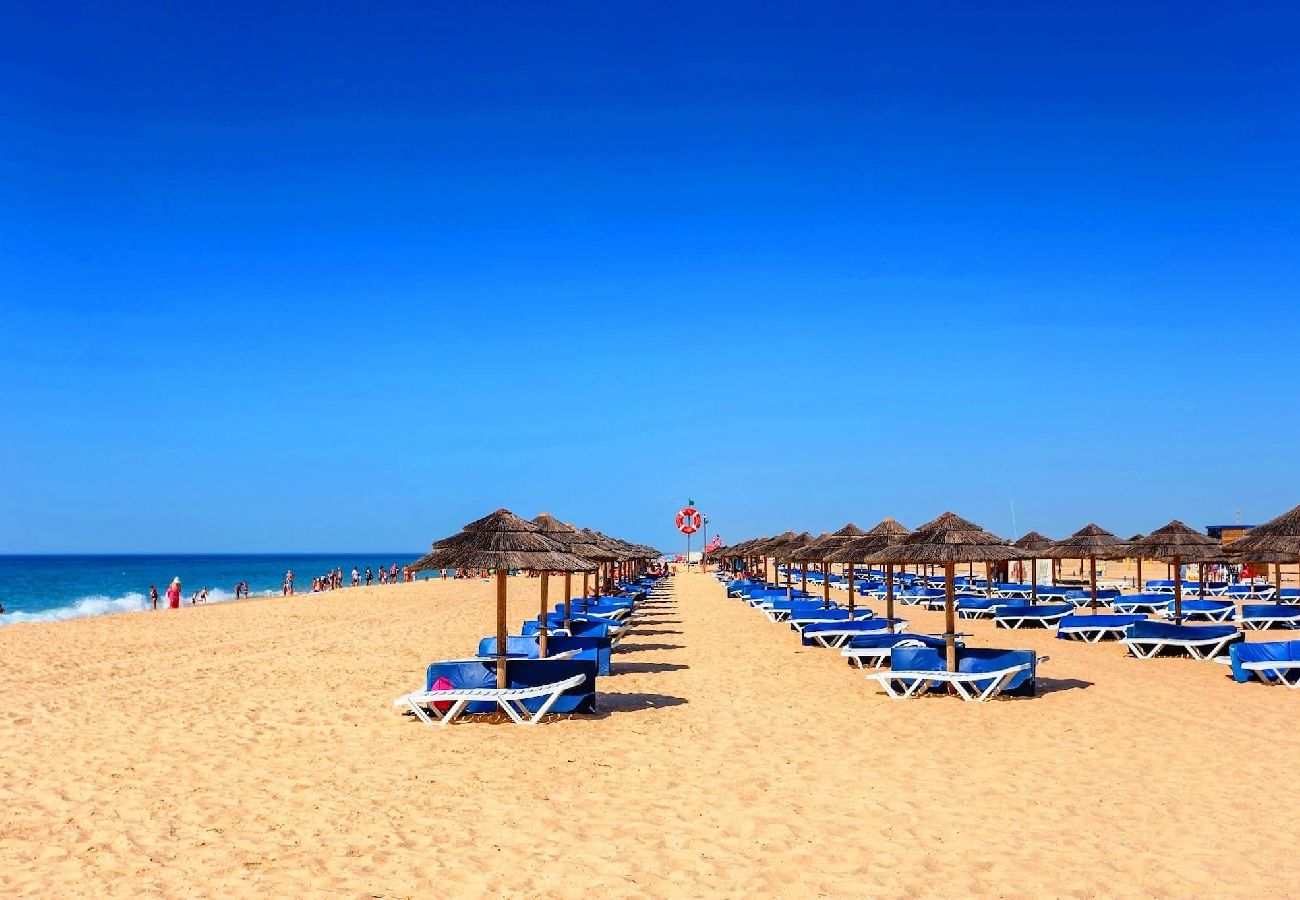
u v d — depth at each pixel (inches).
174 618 1064.8
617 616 840.9
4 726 419.2
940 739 386.0
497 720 425.4
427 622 1002.1
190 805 295.9
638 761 350.6
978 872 236.2
